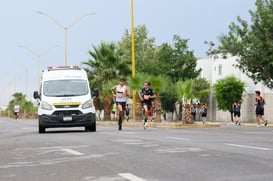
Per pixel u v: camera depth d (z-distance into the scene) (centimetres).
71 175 1459
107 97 8931
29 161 1834
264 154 1866
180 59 13875
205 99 11512
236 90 9712
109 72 9069
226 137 2956
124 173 1460
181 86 5869
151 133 3581
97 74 9212
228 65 12269
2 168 1662
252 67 7544
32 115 18825
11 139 3150
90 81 9125
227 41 7475
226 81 9831
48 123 3922
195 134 3400
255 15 7419
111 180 1343
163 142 2528
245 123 7794
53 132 4116
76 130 4528
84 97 4012
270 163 1597
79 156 1939
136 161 1741
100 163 1709
